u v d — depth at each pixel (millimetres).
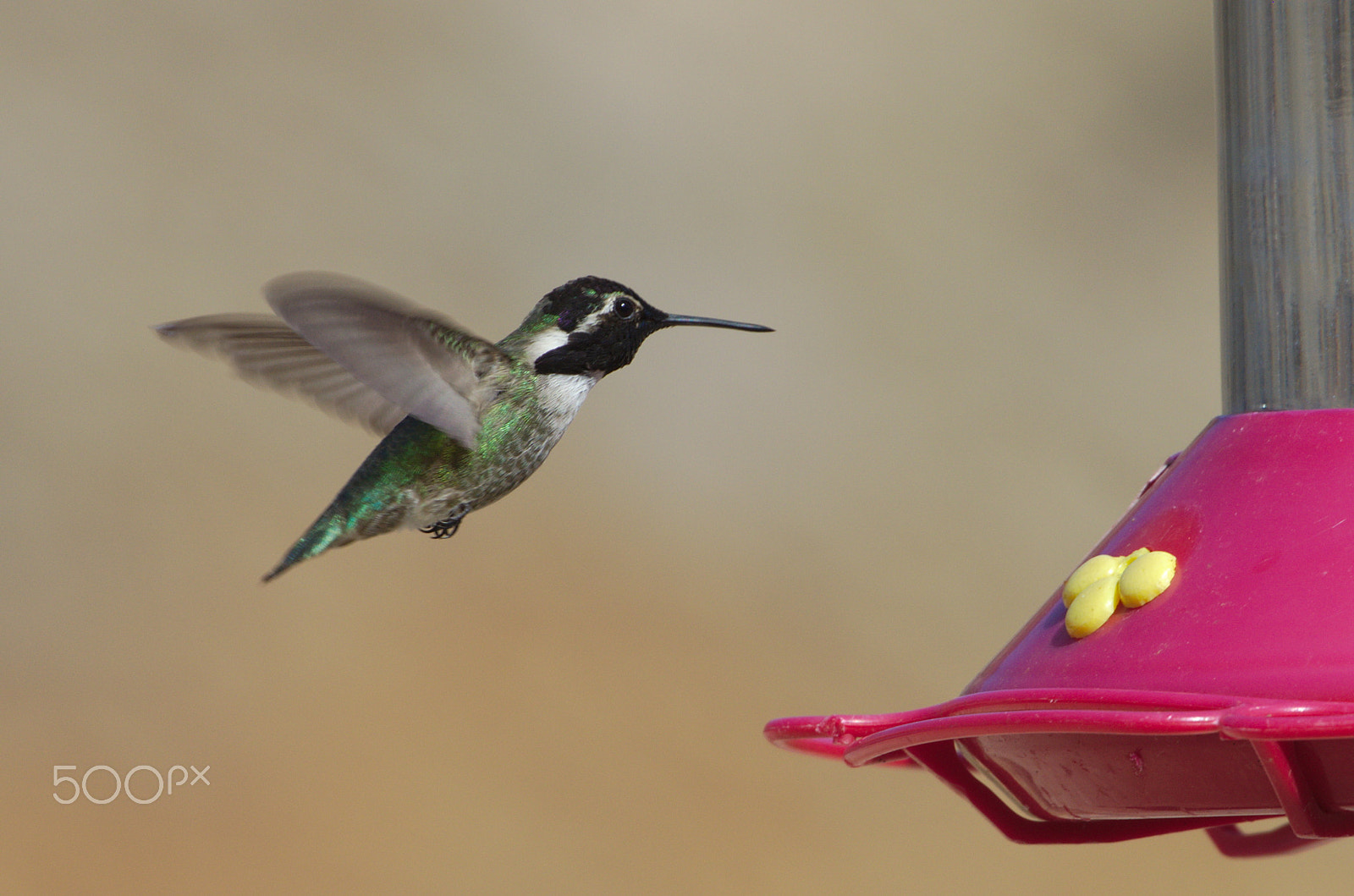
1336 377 4066
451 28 17625
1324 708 2863
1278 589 3234
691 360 16281
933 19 17719
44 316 15914
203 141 16953
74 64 17109
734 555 14758
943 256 16531
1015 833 4000
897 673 13695
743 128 17391
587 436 15711
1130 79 17203
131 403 15750
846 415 15727
